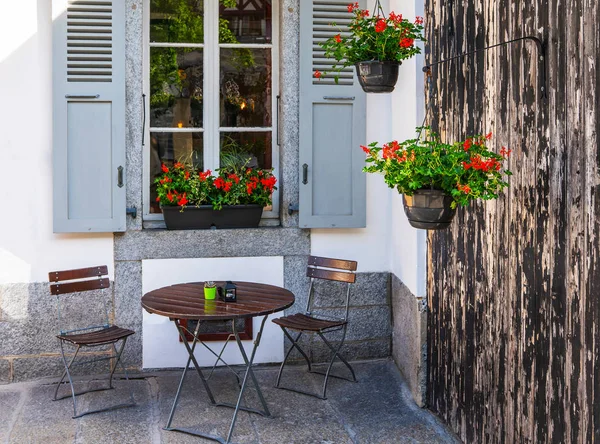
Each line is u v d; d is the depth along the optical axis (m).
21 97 5.12
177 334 5.39
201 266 5.39
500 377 3.69
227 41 5.53
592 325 2.82
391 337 5.65
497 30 3.62
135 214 5.28
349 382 5.23
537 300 3.27
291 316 5.17
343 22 5.43
